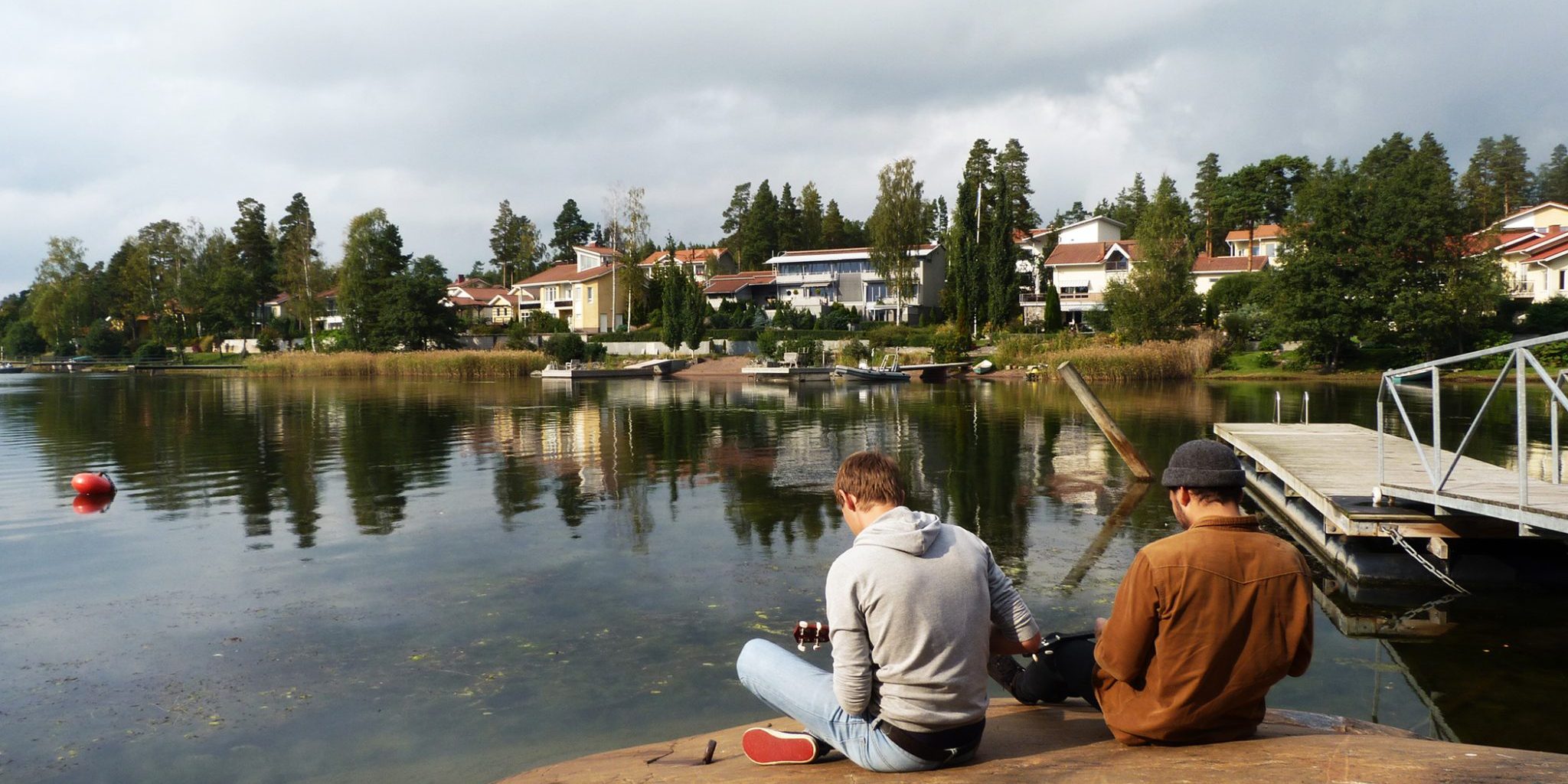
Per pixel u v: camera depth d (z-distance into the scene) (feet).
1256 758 8.39
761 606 24.54
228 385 147.02
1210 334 161.27
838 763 10.28
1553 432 26.53
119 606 24.97
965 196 205.36
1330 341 148.77
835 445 60.70
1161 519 35.65
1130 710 9.51
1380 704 17.52
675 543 32.01
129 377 180.45
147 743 16.51
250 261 315.58
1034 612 23.73
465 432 69.77
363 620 23.52
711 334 213.66
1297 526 35.83
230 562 29.71
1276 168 283.59
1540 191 409.90
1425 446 52.80
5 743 16.55
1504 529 25.34
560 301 286.66
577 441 63.52
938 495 41.42
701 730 16.75
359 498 41.11
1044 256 247.91
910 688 9.14
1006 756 9.71
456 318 233.76
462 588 26.40
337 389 133.69
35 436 68.28
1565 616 23.27
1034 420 76.84
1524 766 7.57
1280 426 55.16
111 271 323.98
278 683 19.31
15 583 27.22
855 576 9.29
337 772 15.30
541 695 18.51
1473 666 19.61
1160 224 163.84
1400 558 26.73
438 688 18.97
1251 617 8.87
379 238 229.45
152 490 43.57
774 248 377.71
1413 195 142.92
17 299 413.59
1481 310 140.15
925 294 253.03
